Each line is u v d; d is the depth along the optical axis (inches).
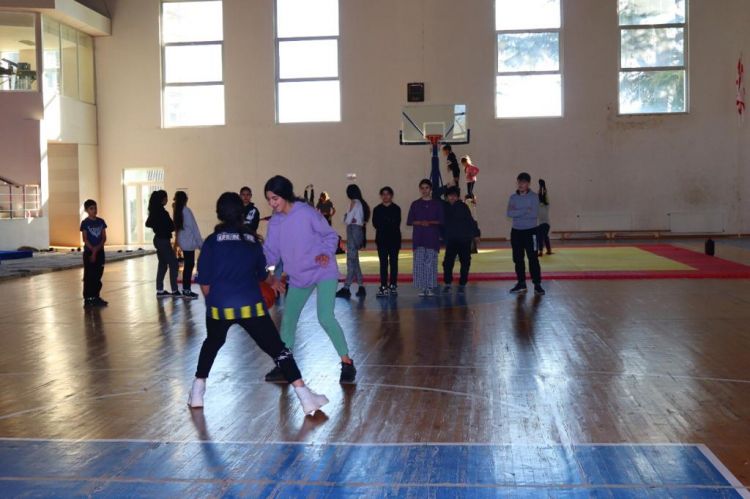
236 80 1046.4
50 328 413.4
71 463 199.0
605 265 666.8
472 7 1009.5
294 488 179.9
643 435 215.0
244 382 284.2
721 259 698.8
